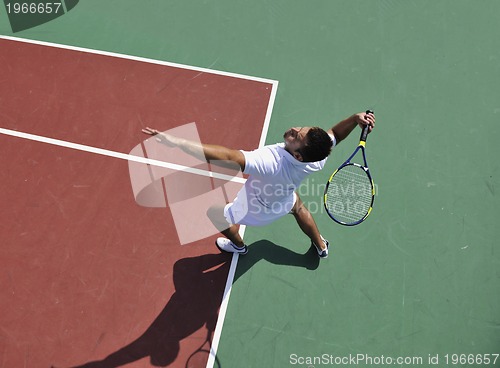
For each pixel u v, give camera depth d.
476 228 6.34
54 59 7.59
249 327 5.80
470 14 7.90
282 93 7.28
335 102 7.21
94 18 8.00
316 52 7.64
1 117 7.09
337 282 6.05
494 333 5.77
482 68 7.45
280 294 5.98
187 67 7.50
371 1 8.05
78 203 6.46
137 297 5.93
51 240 6.25
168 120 7.04
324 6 8.03
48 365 5.59
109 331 5.75
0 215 6.41
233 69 7.49
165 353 5.66
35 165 6.73
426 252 6.20
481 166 6.73
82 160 6.75
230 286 6.01
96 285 6.00
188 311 5.87
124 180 6.61
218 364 5.62
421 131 6.96
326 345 5.73
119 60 7.57
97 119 7.05
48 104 7.18
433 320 5.84
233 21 7.95
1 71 7.48
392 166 6.72
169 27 7.91
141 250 6.19
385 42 7.68
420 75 7.40
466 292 5.98
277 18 7.96
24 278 6.04
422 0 8.03
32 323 5.79
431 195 6.54
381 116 7.07
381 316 5.87
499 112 7.10
